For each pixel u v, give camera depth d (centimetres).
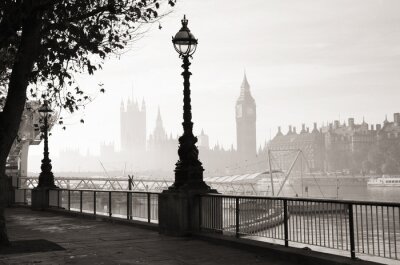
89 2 1270
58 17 1291
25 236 1513
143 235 1465
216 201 1320
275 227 1118
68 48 1277
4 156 1232
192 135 1441
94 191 2178
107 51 1306
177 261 1016
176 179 1439
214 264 978
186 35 1406
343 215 921
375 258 922
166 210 1445
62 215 2452
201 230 1383
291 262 988
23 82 1241
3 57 1470
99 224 1886
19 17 1155
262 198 1128
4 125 1230
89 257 1076
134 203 1866
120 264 989
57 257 1078
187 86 1438
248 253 1104
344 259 895
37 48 1244
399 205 793
